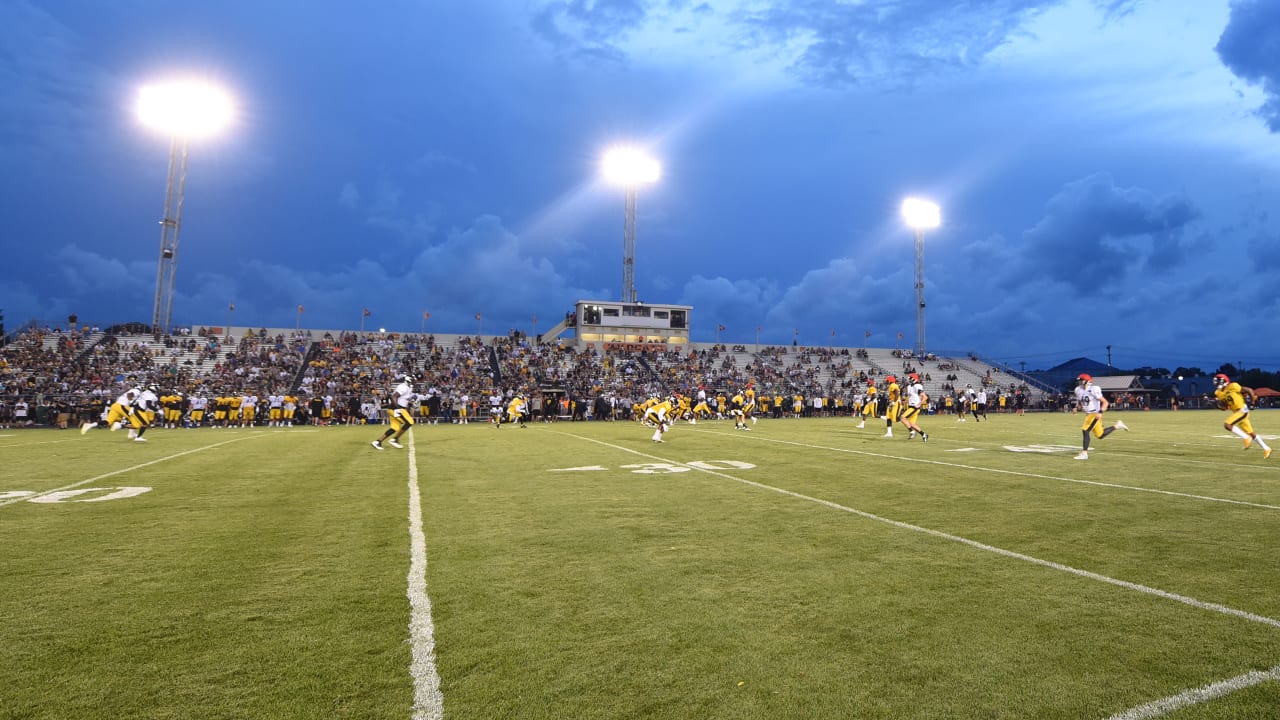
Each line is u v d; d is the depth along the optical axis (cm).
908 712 298
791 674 335
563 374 4528
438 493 894
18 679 328
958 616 414
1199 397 5938
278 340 4384
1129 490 913
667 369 4866
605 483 991
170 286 4178
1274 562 536
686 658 354
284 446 1708
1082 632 388
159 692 315
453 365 4397
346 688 320
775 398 4212
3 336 3797
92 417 2980
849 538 622
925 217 5731
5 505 798
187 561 539
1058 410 5078
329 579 491
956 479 1031
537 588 470
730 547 587
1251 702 307
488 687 321
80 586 472
